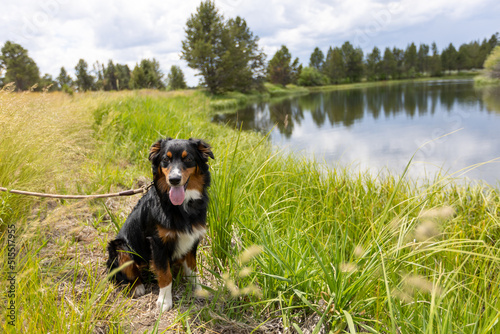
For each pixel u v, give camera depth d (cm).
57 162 389
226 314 252
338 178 527
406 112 2081
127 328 230
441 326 202
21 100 412
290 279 248
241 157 434
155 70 3825
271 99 4522
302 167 588
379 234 238
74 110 698
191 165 258
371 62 9244
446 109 2030
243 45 4988
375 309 245
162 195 254
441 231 346
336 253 245
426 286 212
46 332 200
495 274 283
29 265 249
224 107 3038
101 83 1289
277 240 295
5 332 189
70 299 246
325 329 229
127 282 276
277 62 7719
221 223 314
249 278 276
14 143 336
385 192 493
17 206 312
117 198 442
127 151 635
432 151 1013
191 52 4372
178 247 264
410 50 10219
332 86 8438
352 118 1986
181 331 232
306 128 1638
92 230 359
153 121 773
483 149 988
